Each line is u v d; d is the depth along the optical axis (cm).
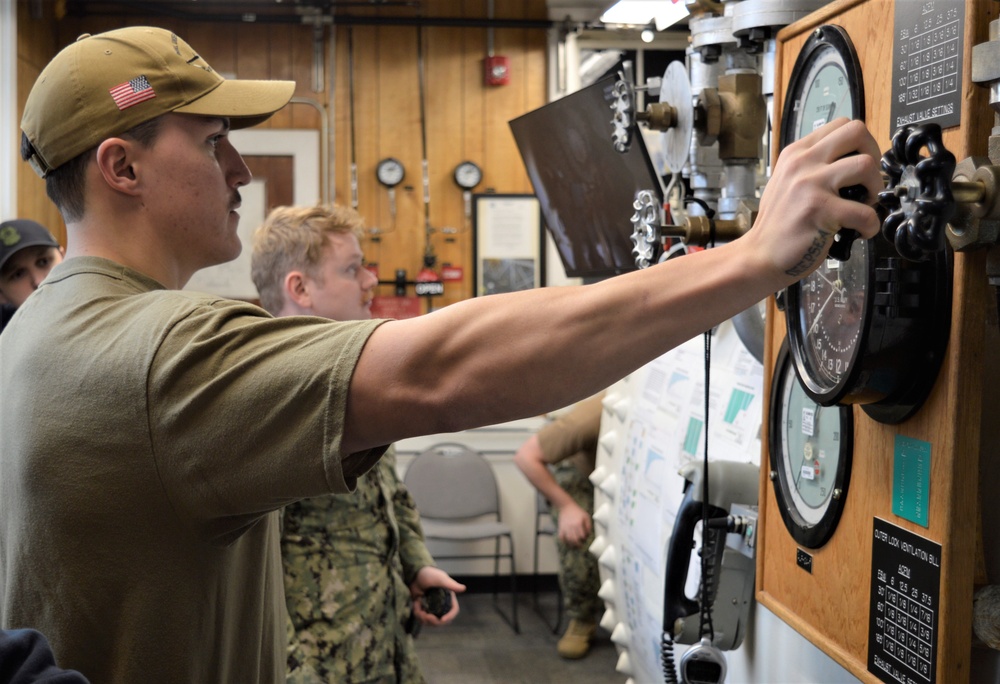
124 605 105
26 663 69
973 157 95
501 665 450
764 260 84
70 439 103
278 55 614
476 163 629
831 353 117
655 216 135
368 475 211
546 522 559
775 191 85
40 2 556
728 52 163
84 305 110
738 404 175
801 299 126
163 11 595
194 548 106
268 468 96
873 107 114
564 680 430
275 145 616
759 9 146
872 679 113
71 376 105
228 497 100
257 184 617
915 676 105
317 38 612
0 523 114
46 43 580
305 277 225
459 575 559
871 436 115
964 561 99
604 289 89
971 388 98
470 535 498
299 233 224
